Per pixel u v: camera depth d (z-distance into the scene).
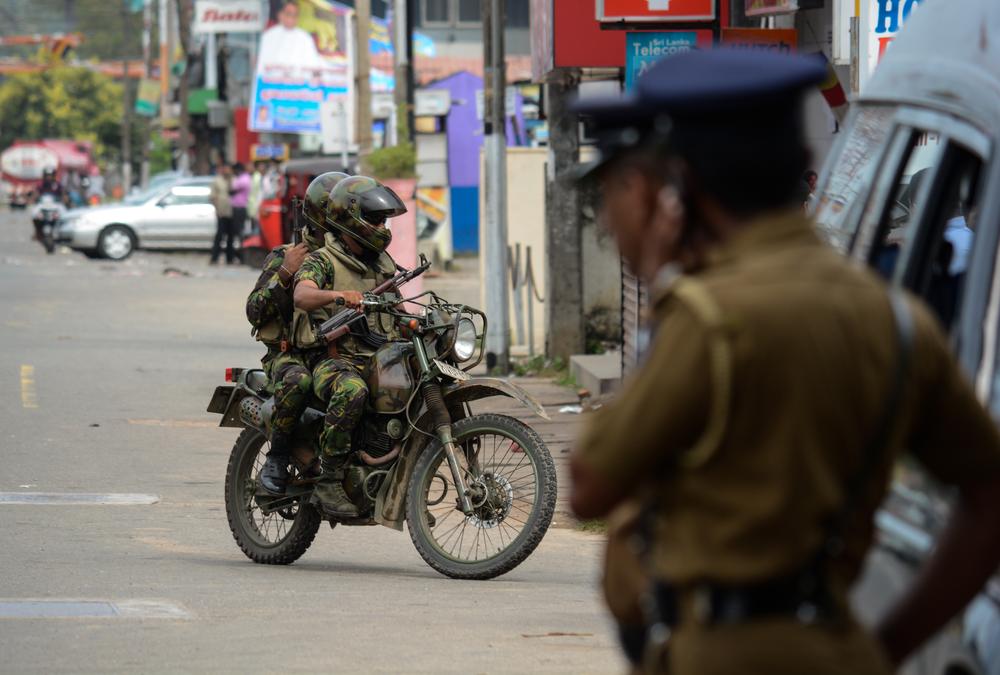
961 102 10.64
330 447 23.98
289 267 24.53
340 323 24.03
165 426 41.38
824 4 36.12
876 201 11.70
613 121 7.96
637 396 7.67
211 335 65.81
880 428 7.70
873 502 7.90
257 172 110.75
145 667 17.48
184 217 115.50
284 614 20.83
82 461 35.81
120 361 55.31
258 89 95.50
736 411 7.51
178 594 22.11
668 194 7.89
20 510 29.69
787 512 7.51
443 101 109.56
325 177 24.47
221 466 35.94
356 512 24.39
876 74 12.36
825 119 36.94
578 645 19.03
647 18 38.94
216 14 128.38
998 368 9.66
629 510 8.58
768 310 7.52
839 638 7.71
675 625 7.92
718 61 7.78
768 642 7.57
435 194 104.75
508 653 18.53
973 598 8.27
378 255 24.72
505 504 23.91
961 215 14.72
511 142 103.38
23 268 102.62
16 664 17.52
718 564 7.61
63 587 22.36
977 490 8.20
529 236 59.88
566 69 48.88
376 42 120.69
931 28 11.53
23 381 49.22
